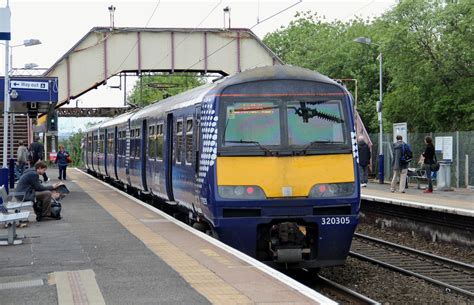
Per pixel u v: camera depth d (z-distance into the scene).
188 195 15.94
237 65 38.00
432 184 29.09
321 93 13.66
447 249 18.81
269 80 13.61
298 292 9.13
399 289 13.53
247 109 13.47
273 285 9.59
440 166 28.56
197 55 37.84
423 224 20.59
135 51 37.56
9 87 25.08
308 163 13.24
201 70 37.88
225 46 37.94
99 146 41.06
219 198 13.10
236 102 13.48
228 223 13.14
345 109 13.63
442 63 37.75
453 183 31.64
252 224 13.12
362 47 58.97
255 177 13.16
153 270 10.83
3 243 13.87
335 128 13.53
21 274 10.77
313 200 13.12
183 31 37.75
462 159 31.17
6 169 22.25
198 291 9.27
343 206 13.28
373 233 22.58
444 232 19.45
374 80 58.91
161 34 37.69
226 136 13.34
